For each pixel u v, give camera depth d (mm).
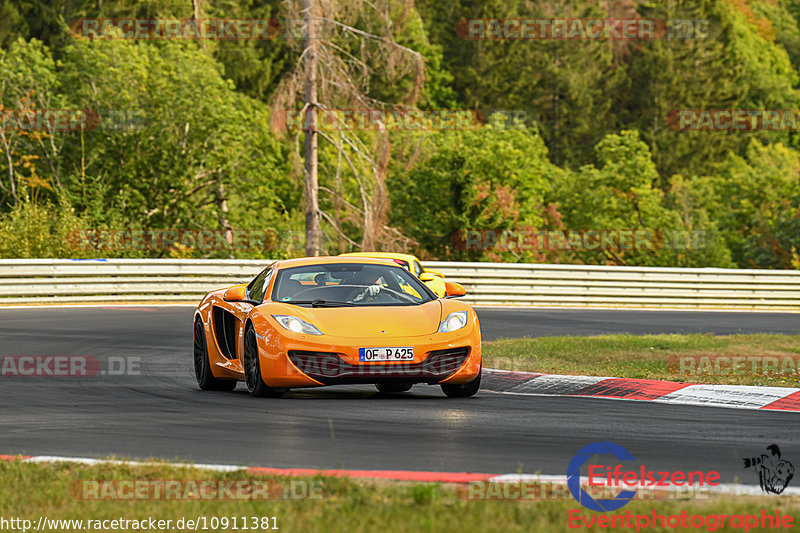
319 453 20953
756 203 195000
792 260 158375
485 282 82188
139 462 19406
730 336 48562
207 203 140125
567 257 168125
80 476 18047
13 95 133750
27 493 16781
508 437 22906
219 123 135125
